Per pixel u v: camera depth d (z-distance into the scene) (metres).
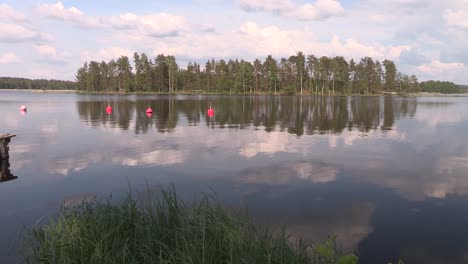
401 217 8.21
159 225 5.48
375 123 29.92
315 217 8.12
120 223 5.28
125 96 102.75
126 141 19.25
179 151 16.25
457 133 23.69
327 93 124.75
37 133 22.78
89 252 4.76
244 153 15.80
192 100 73.06
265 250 4.73
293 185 10.74
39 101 73.06
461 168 13.16
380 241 6.95
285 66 126.12
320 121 31.05
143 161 14.13
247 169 12.76
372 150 16.81
